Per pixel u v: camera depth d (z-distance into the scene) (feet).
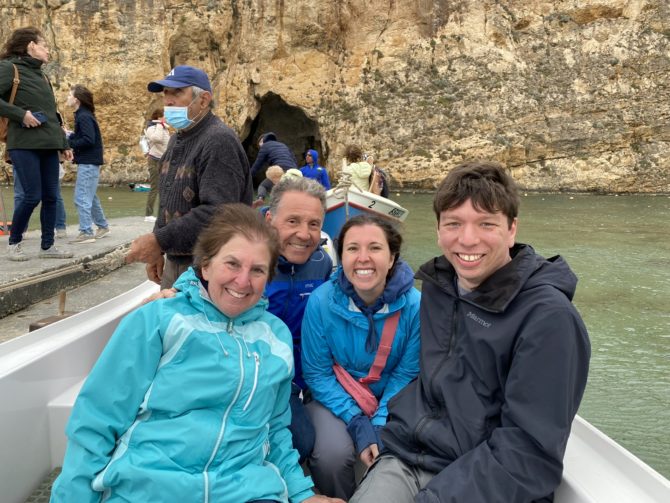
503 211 5.88
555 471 5.19
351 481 7.36
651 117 67.26
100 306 8.97
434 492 5.38
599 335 17.95
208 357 5.90
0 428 6.05
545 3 73.31
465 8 73.61
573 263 28.63
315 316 7.64
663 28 69.05
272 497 5.79
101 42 75.15
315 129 82.74
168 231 8.96
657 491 4.82
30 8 74.28
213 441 5.70
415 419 6.32
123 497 5.47
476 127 70.18
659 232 38.40
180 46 78.07
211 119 9.59
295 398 7.76
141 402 5.82
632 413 12.66
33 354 6.91
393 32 75.51
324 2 74.54
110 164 76.48
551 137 68.90
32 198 17.85
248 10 76.33
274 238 6.21
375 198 22.74
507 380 5.61
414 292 7.64
